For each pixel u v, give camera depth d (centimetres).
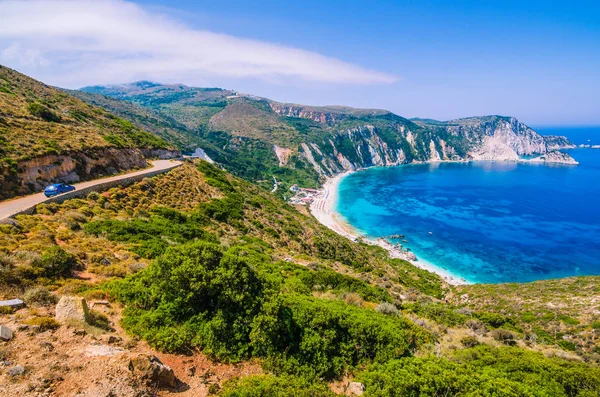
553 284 5497
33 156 3095
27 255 1449
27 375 719
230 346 1150
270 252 3556
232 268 1309
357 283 2855
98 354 850
